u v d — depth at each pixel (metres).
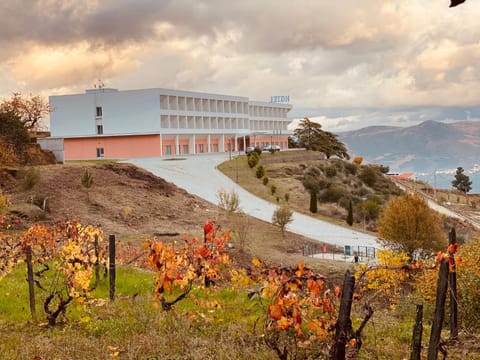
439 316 7.40
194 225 40.50
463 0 3.30
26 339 9.38
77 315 11.08
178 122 84.88
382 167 118.62
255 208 52.34
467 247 14.13
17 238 21.17
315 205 55.59
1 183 41.56
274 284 7.56
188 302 12.25
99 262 13.68
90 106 83.00
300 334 7.65
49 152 57.56
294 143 119.81
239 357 8.32
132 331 9.69
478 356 9.07
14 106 68.25
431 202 84.19
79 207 39.84
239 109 102.38
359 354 8.57
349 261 34.00
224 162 75.38
